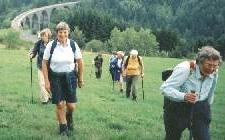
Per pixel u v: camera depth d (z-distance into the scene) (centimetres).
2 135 1121
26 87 2539
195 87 835
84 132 1252
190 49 16725
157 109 2111
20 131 1194
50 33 1767
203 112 856
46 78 1127
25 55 6369
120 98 2416
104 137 1206
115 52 3044
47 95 1811
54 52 1120
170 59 8725
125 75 2419
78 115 1590
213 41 17438
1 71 3712
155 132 1417
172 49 17625
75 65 1151
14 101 1888
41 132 1198
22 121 1360
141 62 2417
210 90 862
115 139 1206
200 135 848
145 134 1340
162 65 6850
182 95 815
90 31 19188
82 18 19412
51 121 1391
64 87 1138
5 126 1269
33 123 1337
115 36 16238
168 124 866
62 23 1139
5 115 1455
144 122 1625
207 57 794
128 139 1227
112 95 2553
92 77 3978
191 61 834
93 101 2097
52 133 1191
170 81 834
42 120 1399
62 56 1122
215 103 2962
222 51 17150
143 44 16138
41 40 1769
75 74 1148
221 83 4525
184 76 827
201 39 17500
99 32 19225
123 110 1903
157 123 1645
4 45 10500
